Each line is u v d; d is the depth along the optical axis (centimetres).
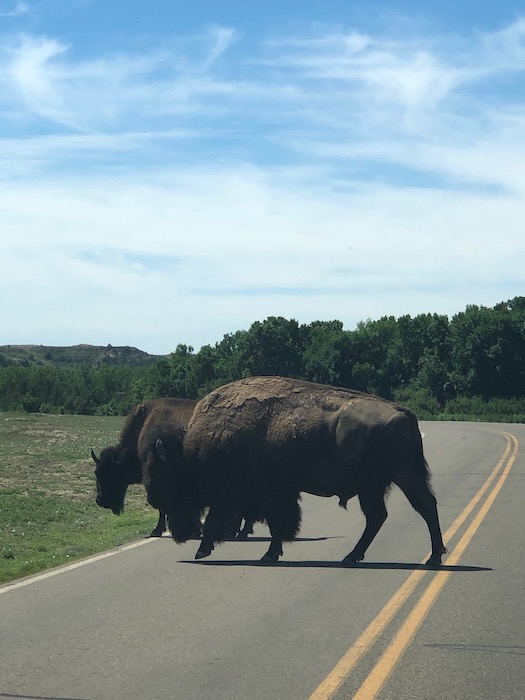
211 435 1148
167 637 715
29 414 5106
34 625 754
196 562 1089
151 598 865
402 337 9650
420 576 978
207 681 600
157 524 1411
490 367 8831
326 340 9081
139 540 1298
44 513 1584
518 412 8081
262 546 1236
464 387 8888
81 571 1021
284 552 1165
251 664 639
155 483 1241
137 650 677
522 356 8856
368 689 583
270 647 684
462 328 9075
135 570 1028
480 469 2400
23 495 1802
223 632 730
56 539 1345
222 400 1174
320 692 577
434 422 6612
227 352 9588
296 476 1113
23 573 1053
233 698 567
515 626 752
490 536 1268
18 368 8538
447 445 3478
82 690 582
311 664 639
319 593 888
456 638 712
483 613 799
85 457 2450
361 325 10431
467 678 607
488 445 3475
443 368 9000
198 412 1184
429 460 2717
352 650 675
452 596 872
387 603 840
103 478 1391
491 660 650
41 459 2383
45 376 8194
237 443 1131
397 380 9444
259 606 828
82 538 1366
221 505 1135
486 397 8838
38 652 671
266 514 1122
